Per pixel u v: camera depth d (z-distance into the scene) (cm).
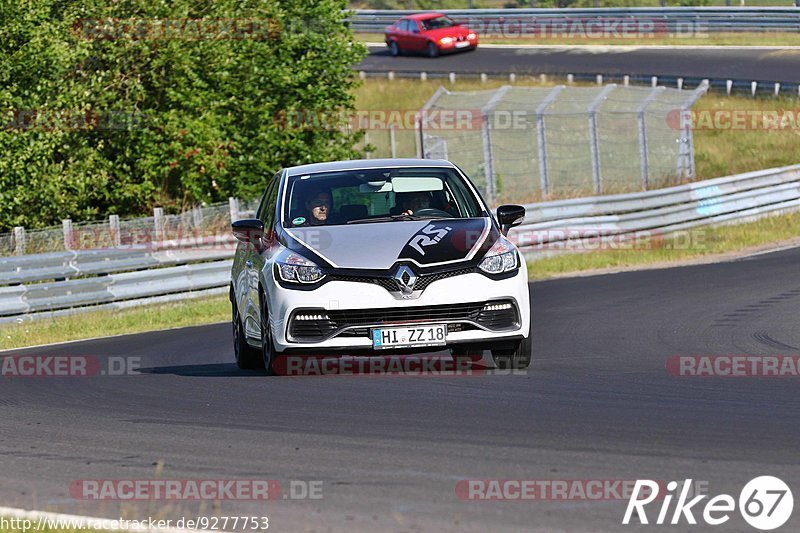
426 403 2408
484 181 9619
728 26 15450
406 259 2691
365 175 3062
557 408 2320
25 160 6894
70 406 2692
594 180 9000
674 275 5809
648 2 18250
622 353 3272
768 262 6191
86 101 7312
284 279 2709
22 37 6844
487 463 1853
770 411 2264
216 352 3841
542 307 4734
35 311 5466
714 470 1761
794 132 12000
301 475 1830
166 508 1638
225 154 7944
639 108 9538
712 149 11956
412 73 14188
